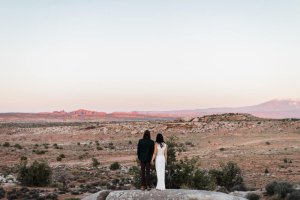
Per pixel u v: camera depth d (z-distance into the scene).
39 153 74.88
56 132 124.81
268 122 125.00
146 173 16.34
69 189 36.50
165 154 16.42
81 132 121.56
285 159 65.38
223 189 38.25
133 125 127.56
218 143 96.12
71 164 63.09
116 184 40.91
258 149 82.50
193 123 125.38
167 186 26.77
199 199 15.33
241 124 122.56
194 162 27.50
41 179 38.44
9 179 41.81
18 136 121.75
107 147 90.88
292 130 111.81
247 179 50.94
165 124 125.81
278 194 33.53
